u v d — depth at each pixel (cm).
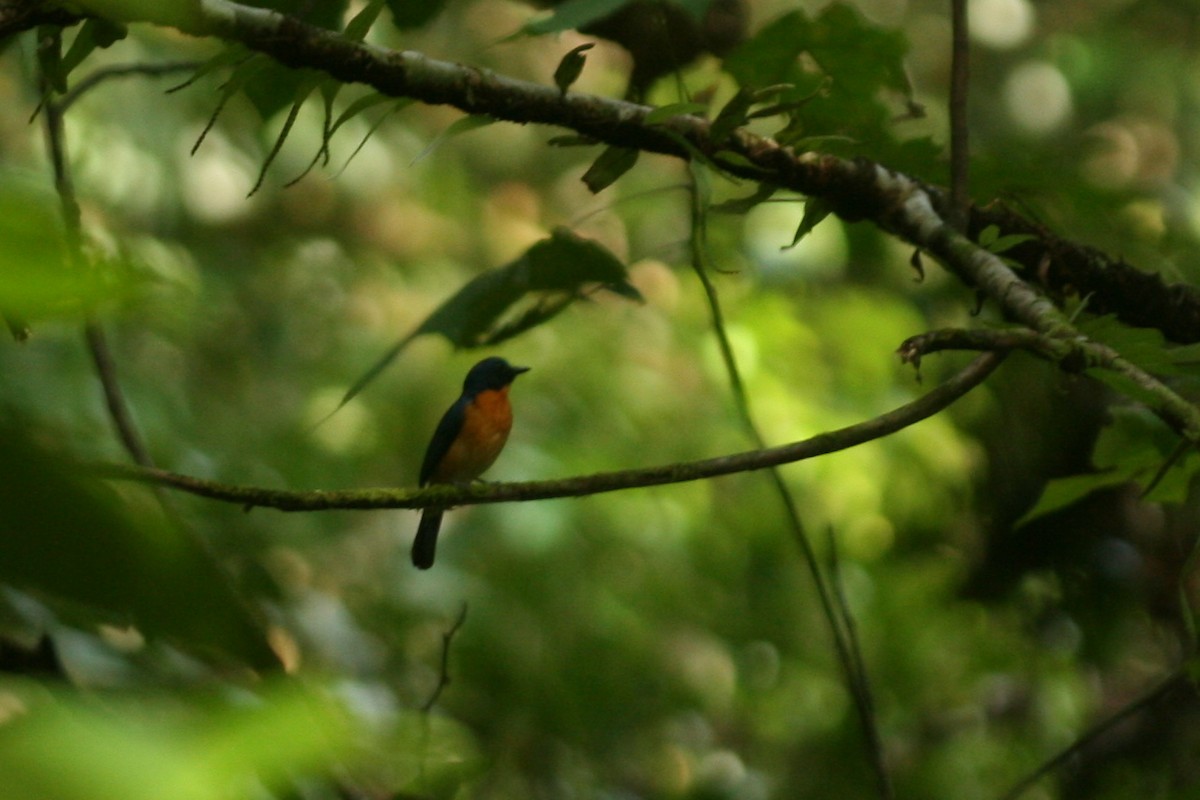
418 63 407
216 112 362
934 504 1188
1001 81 1780
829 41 521
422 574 1305
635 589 1366
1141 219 747
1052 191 568
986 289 468
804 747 1361
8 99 1419
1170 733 897
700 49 645
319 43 374
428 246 1803
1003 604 1081
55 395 1052
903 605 1168
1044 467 1004
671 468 374
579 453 1366
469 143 1902
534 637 1298
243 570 565
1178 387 493
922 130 1562
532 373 1429
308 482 1341
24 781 76
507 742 1245
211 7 352
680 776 1426
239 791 87
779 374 1282
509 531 1293
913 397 1248
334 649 1180
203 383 1438
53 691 109
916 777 1167
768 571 1377
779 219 1299
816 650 1366
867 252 882
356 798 311
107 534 79
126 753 80
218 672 131
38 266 81
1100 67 1734
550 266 523
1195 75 1752
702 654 1507
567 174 1919
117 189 1377
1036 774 552
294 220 1738
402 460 1449
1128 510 969
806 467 1245
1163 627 947
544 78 1912
